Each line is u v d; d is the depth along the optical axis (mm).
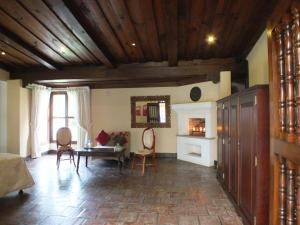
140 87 7445
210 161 6113
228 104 3797
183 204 3613
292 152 1521
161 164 6391
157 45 4492
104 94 7676
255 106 2508
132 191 4227
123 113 7582
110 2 2959
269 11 3068
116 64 5680
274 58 1818
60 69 5969
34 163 6461
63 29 3744
